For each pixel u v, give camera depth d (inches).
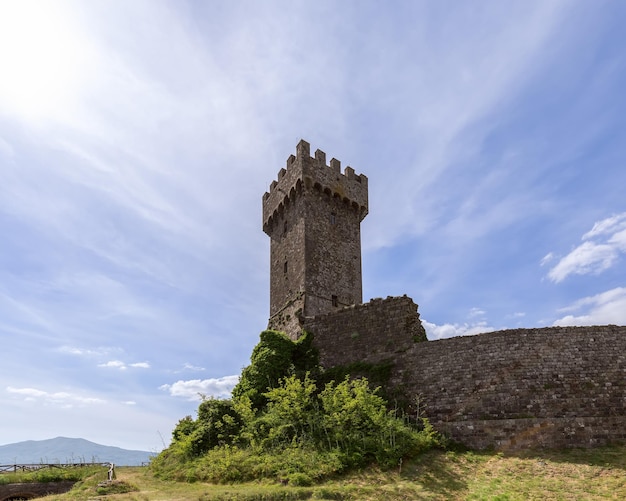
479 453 904.9
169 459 1146.7
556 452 857.5
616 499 663.1
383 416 983.0
